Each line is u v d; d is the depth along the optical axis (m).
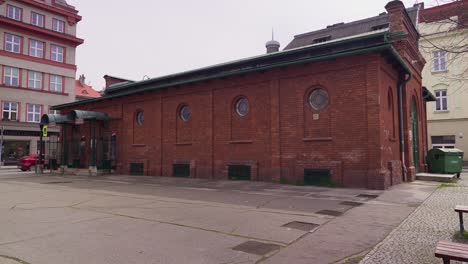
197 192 11.92
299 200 9.88
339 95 12.79
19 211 8.65
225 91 16.16
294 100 13.91
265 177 14.60
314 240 5.85
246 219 7.45
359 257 4.97
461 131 30.19
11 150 38.34
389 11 15.74
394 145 13.96
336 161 12.68
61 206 9.34
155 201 10.02
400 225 6.79
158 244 5.67
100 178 18.31
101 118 20.98
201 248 5.44
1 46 37.53
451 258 3.65
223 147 16.06
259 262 4.80
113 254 5.16
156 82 21.30
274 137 14.29
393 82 14.35
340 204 9.16
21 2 39.34
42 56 41.47
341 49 14.66
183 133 17.83
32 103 40.03
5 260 4.91
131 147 20.22
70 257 5.04
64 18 43.97
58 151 25.00
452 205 8.89
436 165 17.86
